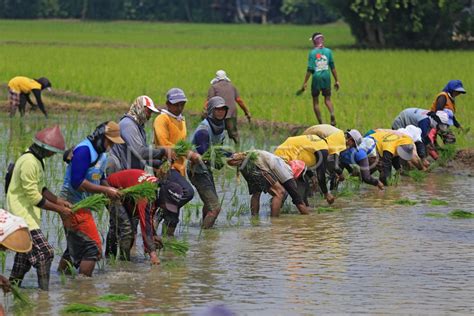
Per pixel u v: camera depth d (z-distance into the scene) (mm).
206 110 19312
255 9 171500
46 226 19375
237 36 120875
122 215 16438
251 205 21078
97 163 15711
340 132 22672
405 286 15008
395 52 83438
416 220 20594
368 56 76812
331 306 13852
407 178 26625
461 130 30266
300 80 53875
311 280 15398
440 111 28141
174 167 18391
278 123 35812
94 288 14969
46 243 14836
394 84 50750
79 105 43031
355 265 16438
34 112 41594
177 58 72500
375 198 23453
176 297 14391
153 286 15070
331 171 22531
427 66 64375
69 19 174625
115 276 15711
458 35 98438
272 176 20844
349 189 24688
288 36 122062
